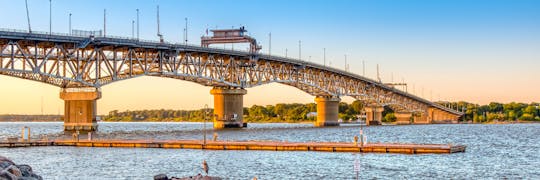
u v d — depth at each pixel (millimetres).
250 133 183250
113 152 100188
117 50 161750
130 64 162750
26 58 140375
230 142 108750
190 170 77812
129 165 82625
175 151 101688
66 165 82438
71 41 145000
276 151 100500
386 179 70250
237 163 84250
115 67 160000
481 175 74000
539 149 115500
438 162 85250
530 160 91625
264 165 81875
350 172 75000
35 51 142250
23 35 134625
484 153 101812
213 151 101375
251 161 86375
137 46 159500
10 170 48219
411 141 150625
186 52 178250
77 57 151750
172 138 148625
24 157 92125
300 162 84750
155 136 160125
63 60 149500
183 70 180625
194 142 108875
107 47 158000
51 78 156000
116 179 70062
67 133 168000
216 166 81250
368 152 98062
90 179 70062
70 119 169750
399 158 89438
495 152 105625
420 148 97250
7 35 132250
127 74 164125
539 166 83625
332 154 95125
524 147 121312
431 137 173125
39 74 145000
